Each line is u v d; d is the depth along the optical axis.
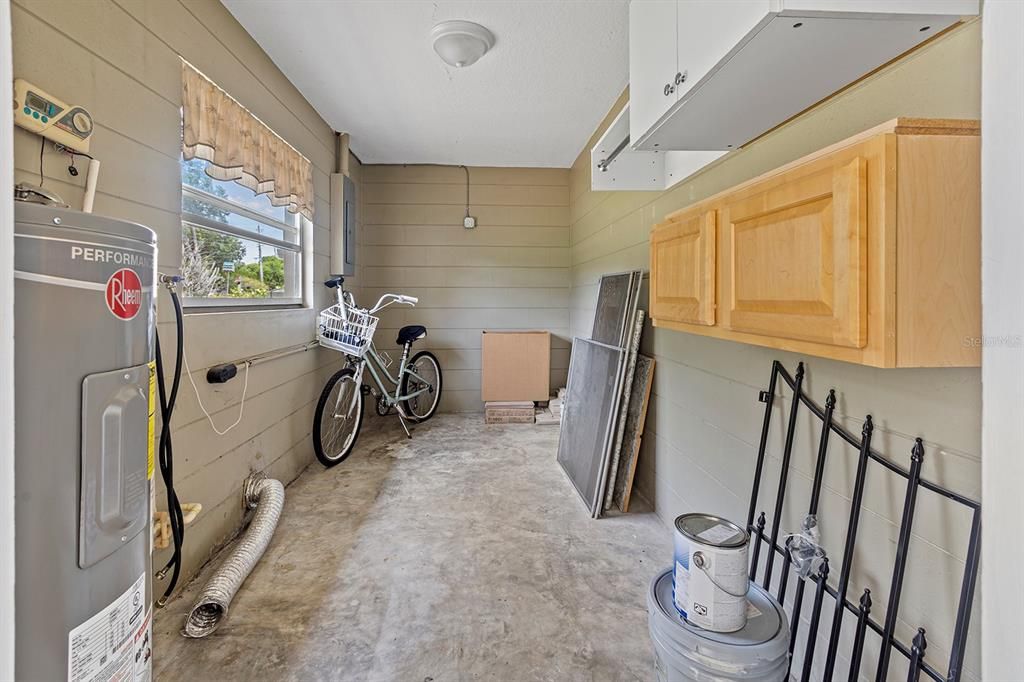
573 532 2.46
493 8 2.24
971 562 0.92
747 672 1.15
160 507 1.82
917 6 0.90
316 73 2.88
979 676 0.94
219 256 2.43
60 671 0.84
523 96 3.19
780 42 1.02
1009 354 0.50
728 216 1.27
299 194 3.09
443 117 3.58
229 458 2.35
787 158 1.52
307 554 2.22
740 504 1.82
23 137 1.26
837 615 1.19
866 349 0.85
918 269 0.83
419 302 4.94
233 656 1.58
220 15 2.21
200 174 2.21
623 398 2.67
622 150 2.28
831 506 1.34
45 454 0.81
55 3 1.35
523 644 1.65
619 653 1.62
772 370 1.58
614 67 2.79
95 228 0.88
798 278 1.00
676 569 1.29
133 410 0.97
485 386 4.71
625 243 3.13
